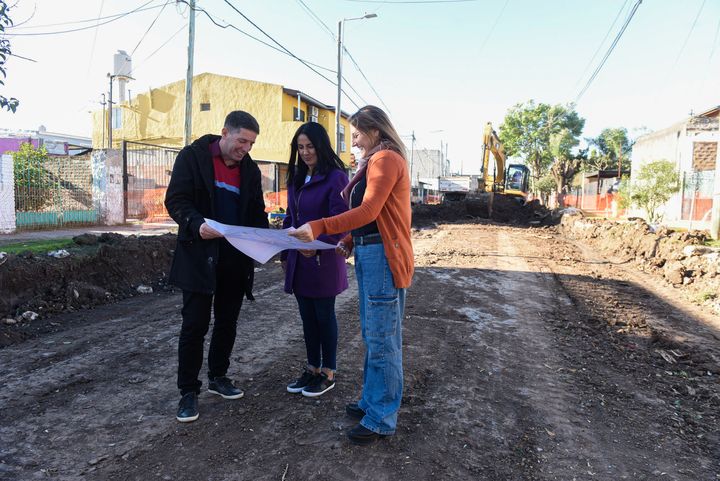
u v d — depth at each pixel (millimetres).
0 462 2320
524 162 52094
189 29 11484
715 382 3607
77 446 2488
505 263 9578
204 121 26812
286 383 3383
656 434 2799
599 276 8289
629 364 3982
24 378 3365
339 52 18422
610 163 43531
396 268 2438
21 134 28812
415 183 54844
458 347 4312
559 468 2410
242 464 2352
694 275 7430
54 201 12672
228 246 2934
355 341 4402
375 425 2533
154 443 2531
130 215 15859
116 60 29000
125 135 27953
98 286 5914
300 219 3107
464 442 2635
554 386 3480
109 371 3525
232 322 3088
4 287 4824
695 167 15727
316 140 2949
